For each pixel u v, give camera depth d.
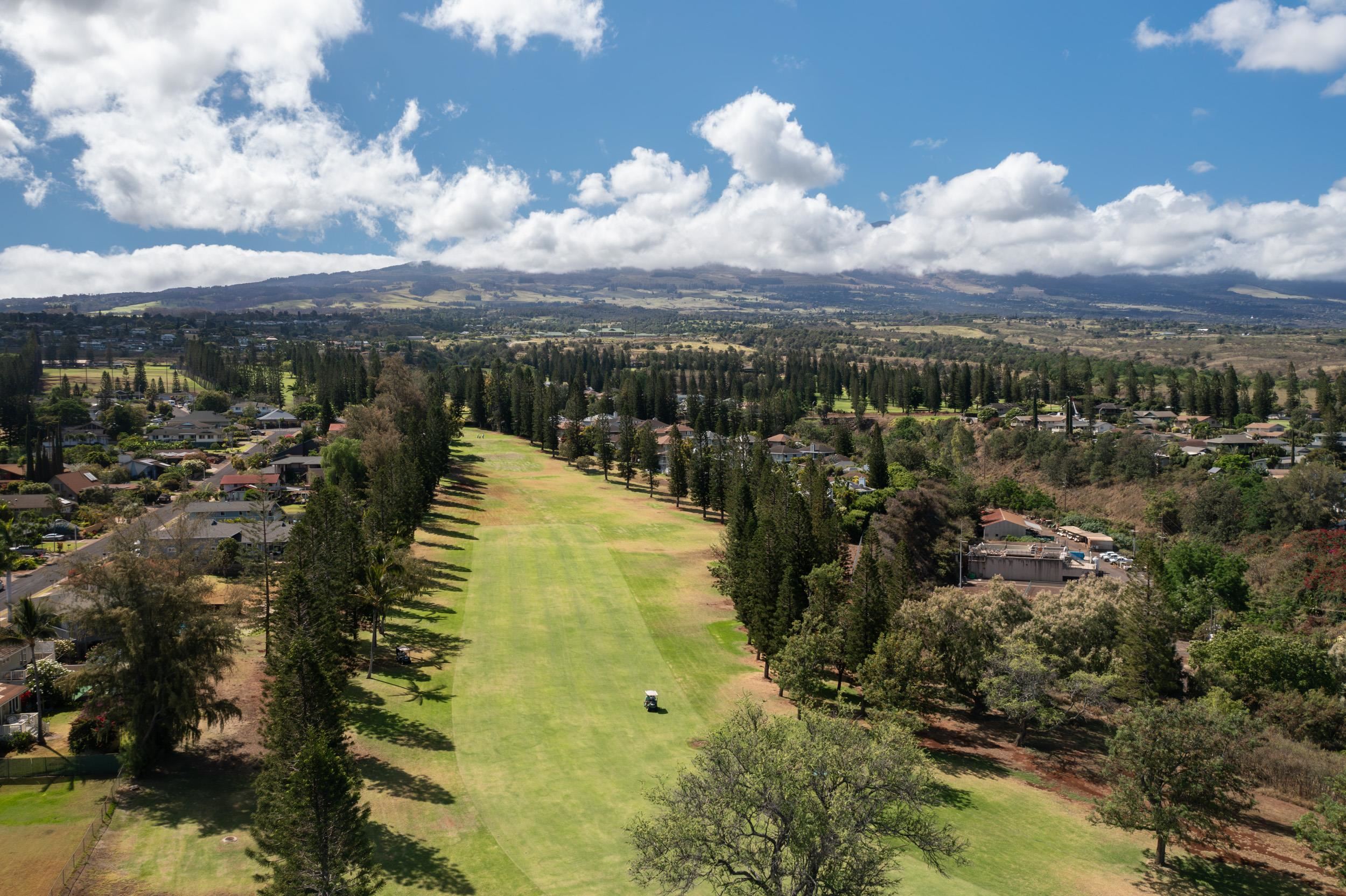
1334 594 116.25
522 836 45.72
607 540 121.25
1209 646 79.00
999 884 44.19
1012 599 75.44
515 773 53.12
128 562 48.94
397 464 108.94
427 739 56.66
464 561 105.50
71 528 113.56
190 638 49.47
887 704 61.12
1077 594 79.44
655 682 71.44
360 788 44.44
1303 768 58.94
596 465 179.25
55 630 57.59
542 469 174.62
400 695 63.66
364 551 70.44
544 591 94.81
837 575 77.38
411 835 44.56
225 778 48.78
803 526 88.94
